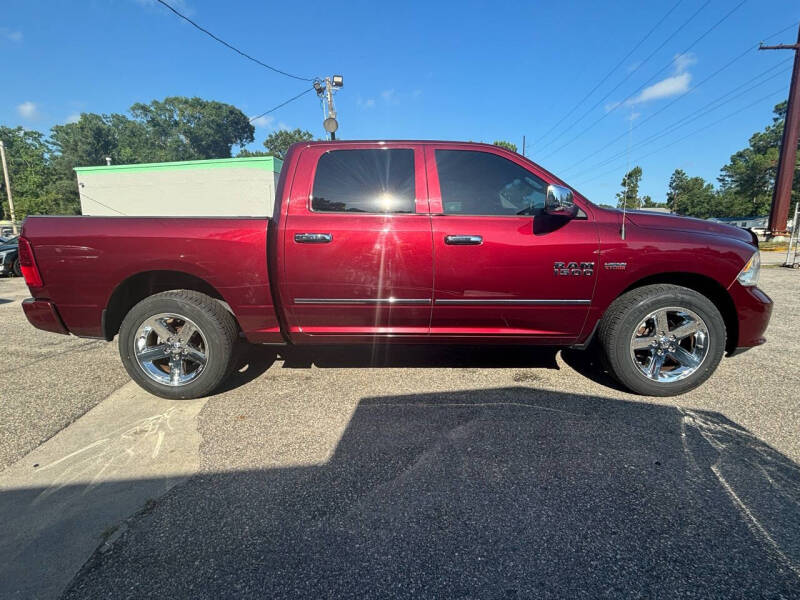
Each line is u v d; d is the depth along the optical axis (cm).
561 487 189
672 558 148
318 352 383
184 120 6481
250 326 284
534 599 132
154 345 287
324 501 181
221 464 210
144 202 1997
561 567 145
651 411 263
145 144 6297
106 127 5666
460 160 287
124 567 146
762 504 176
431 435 236
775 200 1517
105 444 229
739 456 212
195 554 152
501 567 145
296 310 282
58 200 4775
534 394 290
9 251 1093
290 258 272
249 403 280
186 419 258
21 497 185
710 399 279
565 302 279
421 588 137
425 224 273
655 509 174
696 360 281
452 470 203
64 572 144
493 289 276
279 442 230
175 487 191
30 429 246
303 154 288
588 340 292
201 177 1945
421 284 276
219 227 269
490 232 272
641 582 138
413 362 356
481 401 279
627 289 287
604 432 237
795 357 362
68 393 299
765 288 714
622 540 157
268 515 172
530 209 285
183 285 301
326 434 238
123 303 296
